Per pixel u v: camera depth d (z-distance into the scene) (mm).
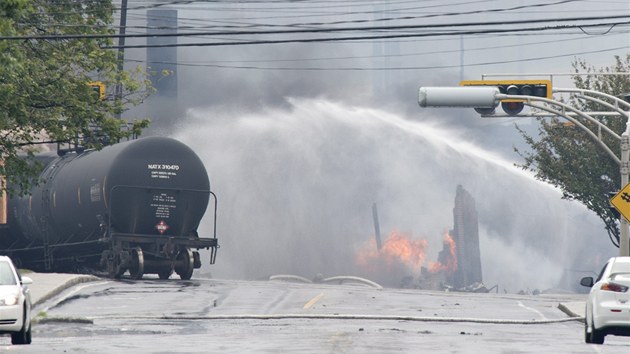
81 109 113438
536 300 115062
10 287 62656
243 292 107500
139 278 124188
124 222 123125
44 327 73875
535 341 66062
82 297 97938
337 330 72250
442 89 104375
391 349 58438
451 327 77625
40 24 113750
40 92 111062
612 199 101688
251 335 67812
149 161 123625
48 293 94312
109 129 116312
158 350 57594
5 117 107375
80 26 114125
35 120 114188
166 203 124312
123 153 122875
